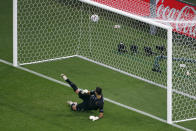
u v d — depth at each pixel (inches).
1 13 2669.8
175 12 2267.5
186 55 2139.5
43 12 2588.6
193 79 1996.8
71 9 2598.4
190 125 1676.9
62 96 1822.1
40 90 1860.2
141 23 2316.7
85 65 2108.8
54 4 2642.7
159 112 1748.3
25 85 1894.7
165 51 2210.9
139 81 1979.6
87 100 1697.8
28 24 2468.0
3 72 2000.5
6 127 1601.9
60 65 2100.1
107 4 2267.5
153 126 1653.5
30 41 2250.2
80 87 1908.2
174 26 2092.8
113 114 1715.1
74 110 1720.0
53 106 1748.3
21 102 1765.5
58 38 2342.5
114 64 2119.8
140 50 2234.3
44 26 2460.6
